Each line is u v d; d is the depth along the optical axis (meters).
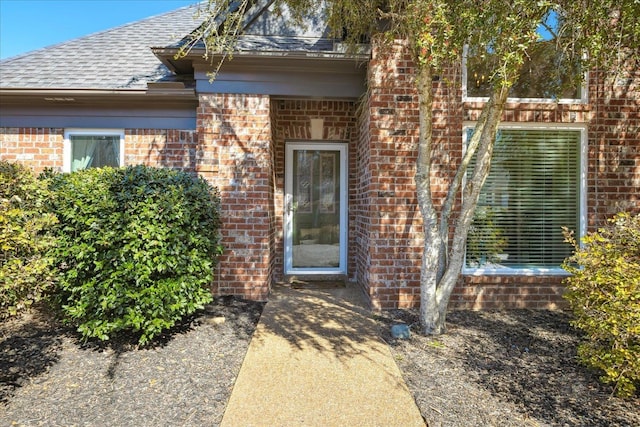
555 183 5.44
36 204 3.80
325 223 7.26
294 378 3.38
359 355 3.83
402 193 5.28
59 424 2.69
